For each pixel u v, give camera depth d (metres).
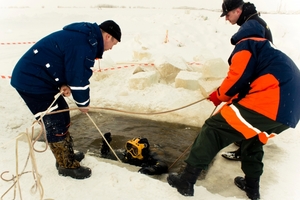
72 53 2.35
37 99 2.50
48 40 2.40
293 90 2.27
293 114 2.29
